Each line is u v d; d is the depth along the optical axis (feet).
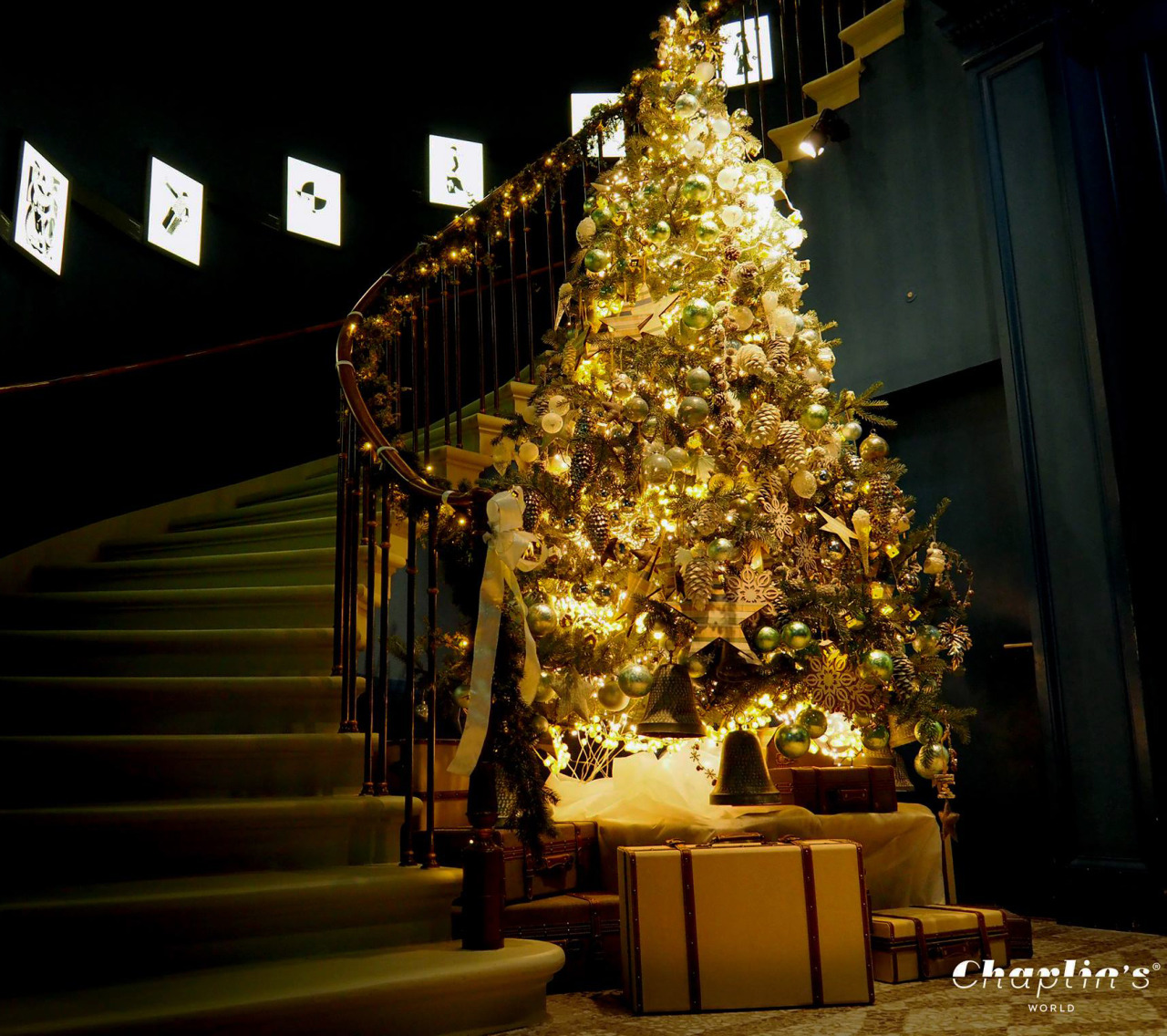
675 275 12.82
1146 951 10.29
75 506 15.15
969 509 15.16
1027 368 13.25
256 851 8.57
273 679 9.97
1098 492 12.33
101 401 15.87
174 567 13.44
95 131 16.61
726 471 11.39
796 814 10.44
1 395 13.12
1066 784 12.23
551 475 11.61
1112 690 11.94
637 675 9.90
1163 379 12.71
